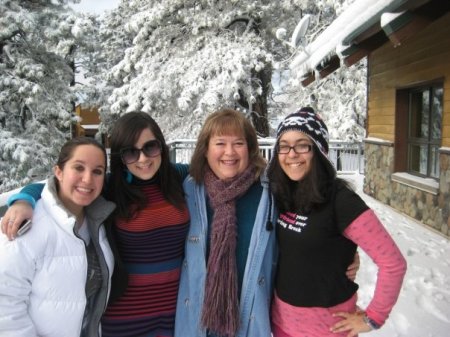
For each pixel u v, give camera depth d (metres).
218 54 15.28
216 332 1.83
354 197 1.71
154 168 1.89
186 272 1.93
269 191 1.90
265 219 1.86
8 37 14.70
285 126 1.81
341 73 14.90
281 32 7.16
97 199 1.78
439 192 5.48
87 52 17.22
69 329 1.60
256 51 15.24
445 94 5.38
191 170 1.99
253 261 1.84
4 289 1.44
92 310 1.73
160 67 16.69
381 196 7.65
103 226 1.79
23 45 15.30
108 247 1.77
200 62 15.30
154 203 1.90
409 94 6.95
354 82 14.81
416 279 4.01
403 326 3.15
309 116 1.82
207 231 1.92
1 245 1.46
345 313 1.75
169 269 1.94
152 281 1.91
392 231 5.64
